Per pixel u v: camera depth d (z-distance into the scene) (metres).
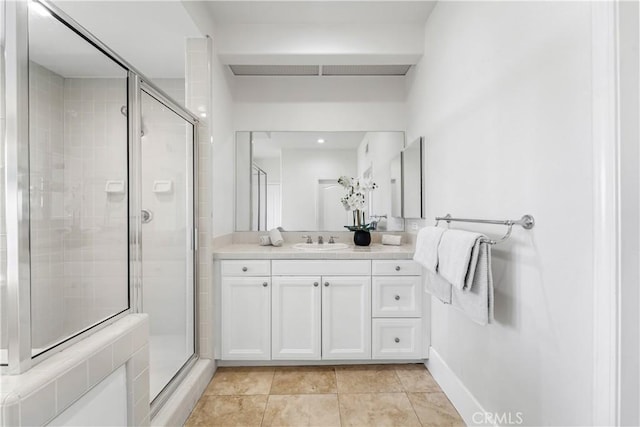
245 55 2.37
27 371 0.82
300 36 2.35
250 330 2.20
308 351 2.21
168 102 1.84
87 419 0.97
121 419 1.14
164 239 1.87
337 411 1.76
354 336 2.22
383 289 2.23
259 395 1.91
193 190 2.12
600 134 0.85
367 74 2.87
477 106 1.53
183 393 1.70
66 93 1.54
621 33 0.82
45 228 1.41
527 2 1.16
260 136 2.88
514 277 1.24
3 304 0.82
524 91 1.17
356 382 2.05
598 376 0.86
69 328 1.13
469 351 1.63
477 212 1.54
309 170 2.90
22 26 0.90
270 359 2.20
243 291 2.20
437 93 2.08
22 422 0.73
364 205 2.88
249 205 2.88
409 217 2.65
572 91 0.95
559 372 1.01
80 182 1.50
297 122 2.89
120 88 1.54
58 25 1.14
